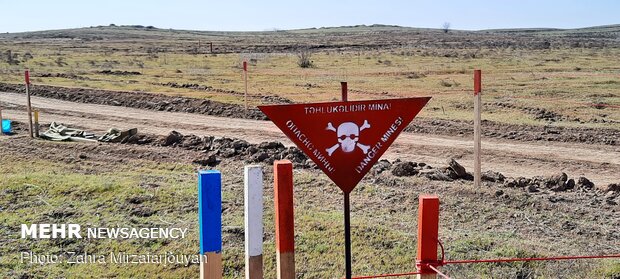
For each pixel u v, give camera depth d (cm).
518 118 2414
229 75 4425
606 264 860
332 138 518
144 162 1548
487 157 1811
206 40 13638
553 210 1143
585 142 1989
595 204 1198
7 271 866
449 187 1278
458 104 2781
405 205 1174
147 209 1138
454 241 952
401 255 918
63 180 1312
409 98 525
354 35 14912
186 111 2589
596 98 3050
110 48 9475
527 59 5969
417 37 12925
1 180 1305
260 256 529
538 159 1778
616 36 14738
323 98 2978
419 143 1977
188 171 1459
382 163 1514
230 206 1158
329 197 1225
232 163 1536
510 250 909
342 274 852
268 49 8719
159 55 7344
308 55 6206
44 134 1934
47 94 3017
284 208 524
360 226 1026
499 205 1167
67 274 862
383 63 5656
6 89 3175
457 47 8712
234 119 2427
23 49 8650
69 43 11538
